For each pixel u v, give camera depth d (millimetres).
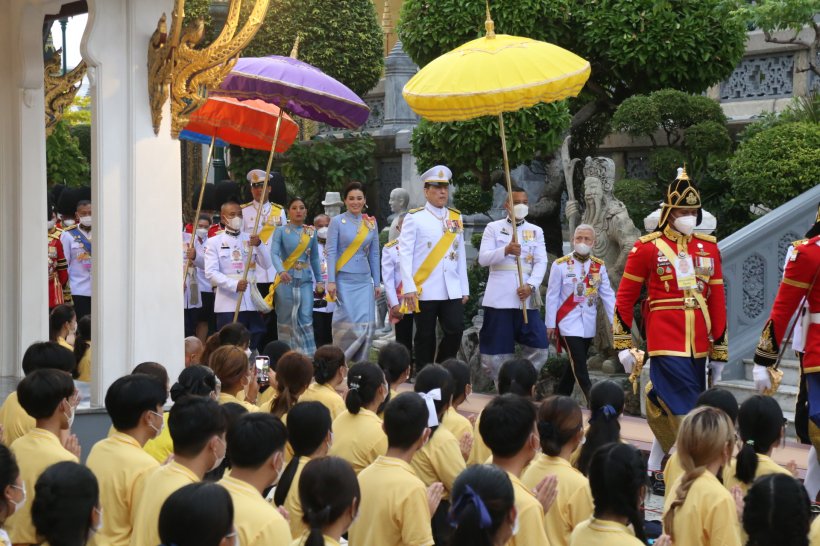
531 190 18234
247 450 4812
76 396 5922
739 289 10883
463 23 13352
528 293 11008
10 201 10188
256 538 4684
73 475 4293
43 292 10250
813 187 11664
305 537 4523
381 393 6500
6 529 5477
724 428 5203
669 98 13023
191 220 16641
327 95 11086
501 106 10000
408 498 5258
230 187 14891
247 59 11258
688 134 12930
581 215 13312
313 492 4422
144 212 8430
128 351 8398
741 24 13750
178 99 8484
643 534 4738
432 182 11266
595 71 14234
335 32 19359
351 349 12211
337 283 12250
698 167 13297
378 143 20094
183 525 3834
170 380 8523
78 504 4277
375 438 6367
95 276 8336
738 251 10852
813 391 7734
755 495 4270
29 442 5691
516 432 5316
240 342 8586
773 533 4215
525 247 11266
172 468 5027
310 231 12398
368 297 12336
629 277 8672
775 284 11094
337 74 19391
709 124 12820
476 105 10000
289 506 5648
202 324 13953
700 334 8508
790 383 10289
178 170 8570
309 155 19156
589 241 10836
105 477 5441
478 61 10078
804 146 12055
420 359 11398
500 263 11234
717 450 5211
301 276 12344
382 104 21062
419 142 13867
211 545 3854
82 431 8211
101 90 8289
